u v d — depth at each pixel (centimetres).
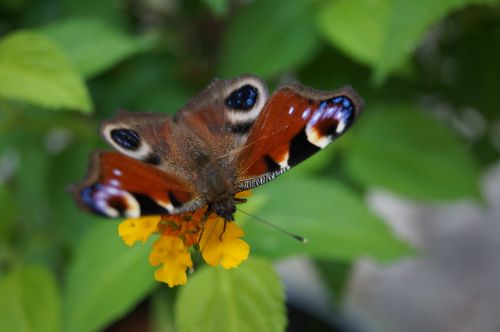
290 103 24
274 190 27
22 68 26
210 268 25
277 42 29
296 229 26
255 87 25
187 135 25
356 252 26
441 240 45
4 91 26
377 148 29
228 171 25
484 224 46
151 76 32
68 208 29
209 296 25
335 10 28
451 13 31
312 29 29
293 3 29
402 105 30
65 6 31
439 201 29
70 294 26
